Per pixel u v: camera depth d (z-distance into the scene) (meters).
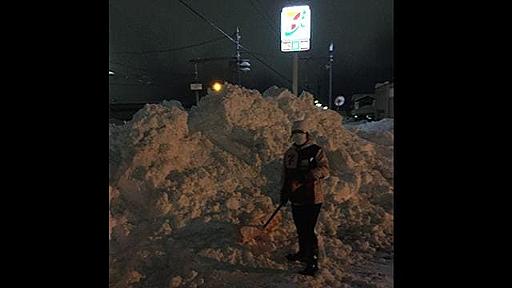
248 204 6.21
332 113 10.62
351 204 7.11
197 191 6.19
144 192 5.91
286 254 5.29
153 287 4.42
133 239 5.21
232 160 7.46
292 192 4.84
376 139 12.07
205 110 8.61
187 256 4.84
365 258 5.48
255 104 8.98
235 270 4.78
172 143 6.69
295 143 4.94
